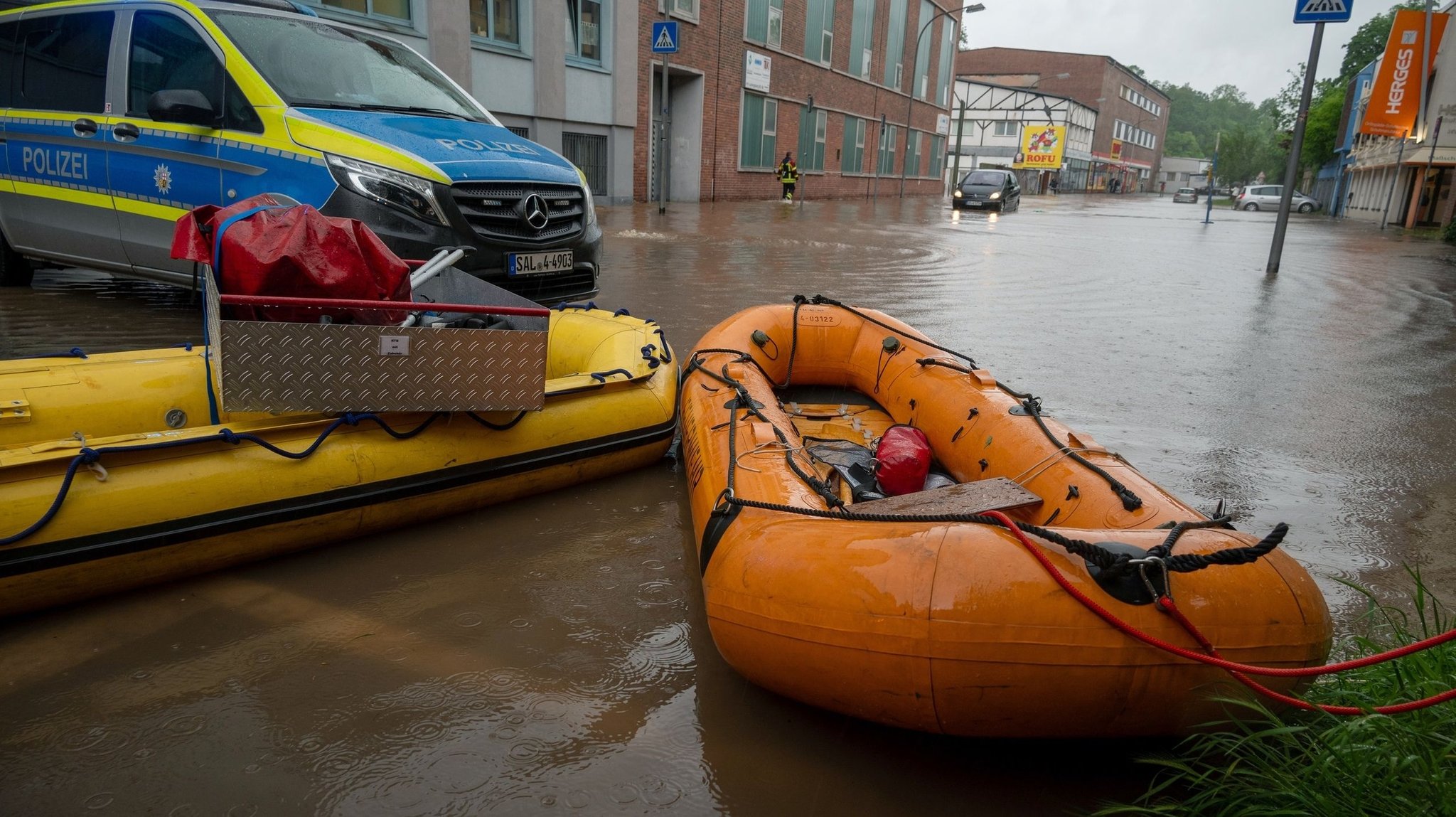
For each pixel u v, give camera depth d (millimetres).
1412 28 27391
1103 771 2332
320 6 12680
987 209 29516
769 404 3807
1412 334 8547
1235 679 2084
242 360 2941
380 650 2734
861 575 2215
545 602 3059
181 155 5406
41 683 2500
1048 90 77750
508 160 5480
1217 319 9188
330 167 4871
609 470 4141
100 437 3227
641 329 4652
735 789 2199
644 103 21562
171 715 2387
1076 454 3168
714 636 2570
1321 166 56062
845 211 25812
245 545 3084
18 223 6488
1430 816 1869
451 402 3299
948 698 2129
